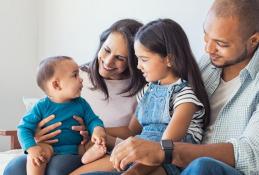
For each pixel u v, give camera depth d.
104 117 1.59
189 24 1.91
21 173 1.32
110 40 1.50
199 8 1.86
